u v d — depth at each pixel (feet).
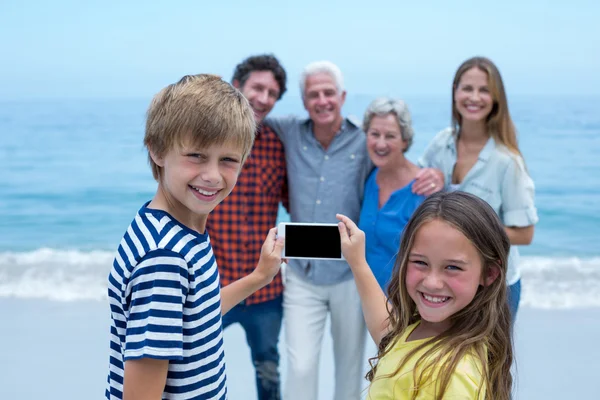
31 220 38.52
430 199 6.04
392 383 5.87
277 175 12.58
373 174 12.29
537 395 14.42
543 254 31.19
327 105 11.87
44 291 23.08
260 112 12.41
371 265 12.00
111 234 35.91
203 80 5.67
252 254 12.17
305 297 12.23
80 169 50.34
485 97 11.66
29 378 15.28
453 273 5.71
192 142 5.32
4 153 57.11
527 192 11.66
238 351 16.56
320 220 12.32
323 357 16.12
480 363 5.70
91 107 83.41
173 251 5.14
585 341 17.97
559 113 70.33
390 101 11.69
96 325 19.13
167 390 5.40
